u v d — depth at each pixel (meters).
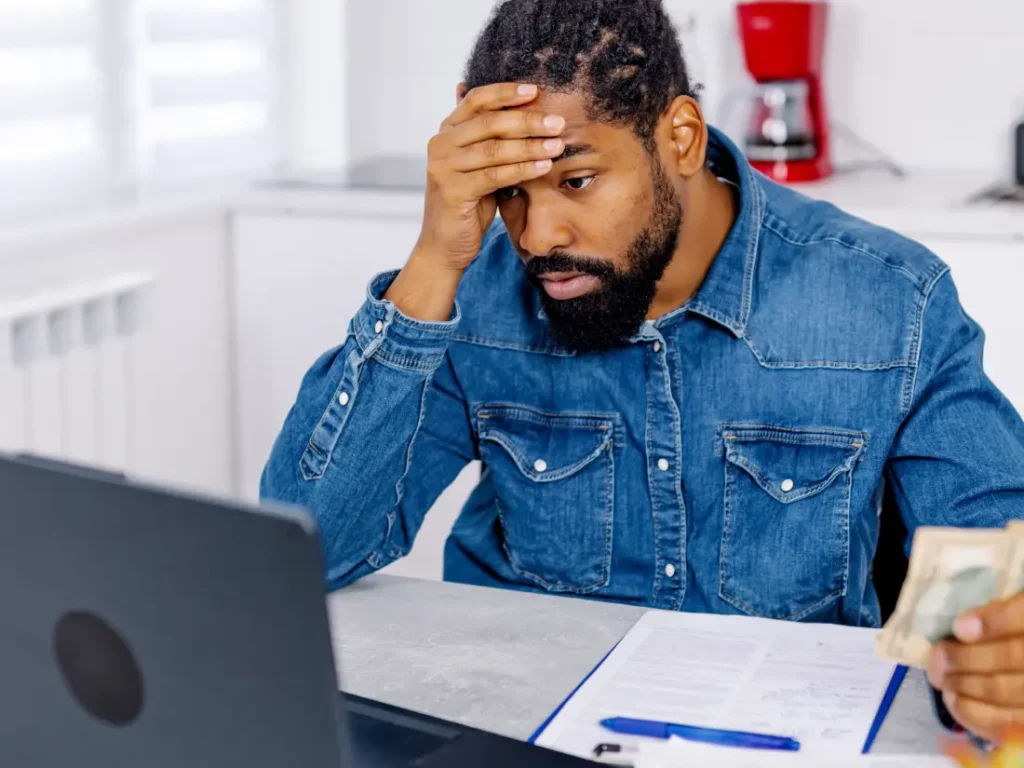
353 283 2.56
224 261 2.62
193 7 2.65
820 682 0.97
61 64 2.35
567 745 0.88
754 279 1.29
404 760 0.86
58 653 0.74
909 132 2.69
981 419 1.22
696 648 1.04
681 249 1.25
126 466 2.30
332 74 2.94
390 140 3.03
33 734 0.77
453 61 2.94
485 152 1.11
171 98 2.62
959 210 2.19
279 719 0.67
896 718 0.92
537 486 1.32
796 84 2.50
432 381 1.37
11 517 0.73
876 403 1.25
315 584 0.63
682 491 1.28
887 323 1.26
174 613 0.68
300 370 2.64
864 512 1.29
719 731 0.88
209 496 0.65
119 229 2.28
